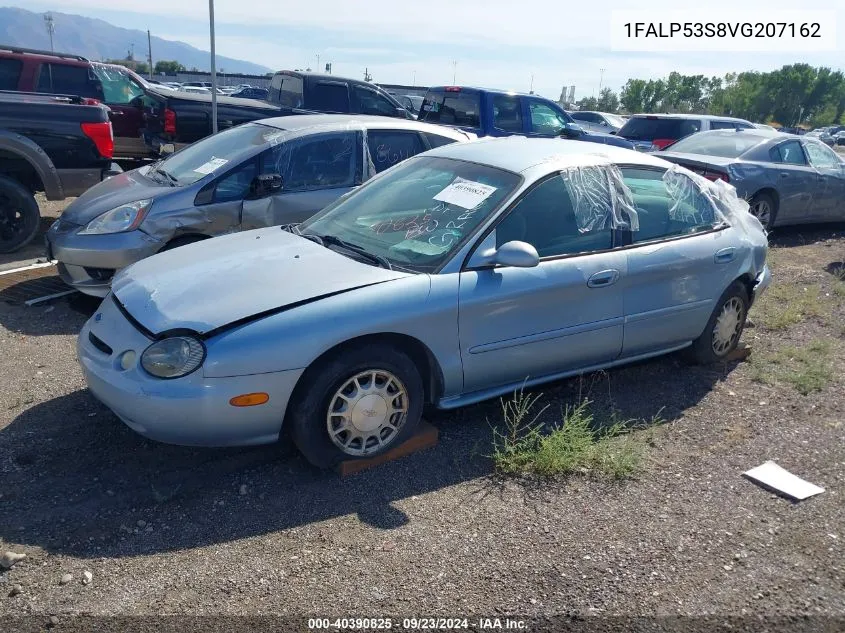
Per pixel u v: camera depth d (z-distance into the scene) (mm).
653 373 5086
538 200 4137
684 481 3703
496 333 3904
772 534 3262
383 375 3611
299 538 3123
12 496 3348
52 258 6121
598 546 3133
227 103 11469
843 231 11109
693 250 4688
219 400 3266
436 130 7188
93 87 11562
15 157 7590
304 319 3391
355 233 4270
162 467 3658
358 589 2814
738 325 5227
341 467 3609
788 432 4266
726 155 9805
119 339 3486
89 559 2945
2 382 4562
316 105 12227
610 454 3857
